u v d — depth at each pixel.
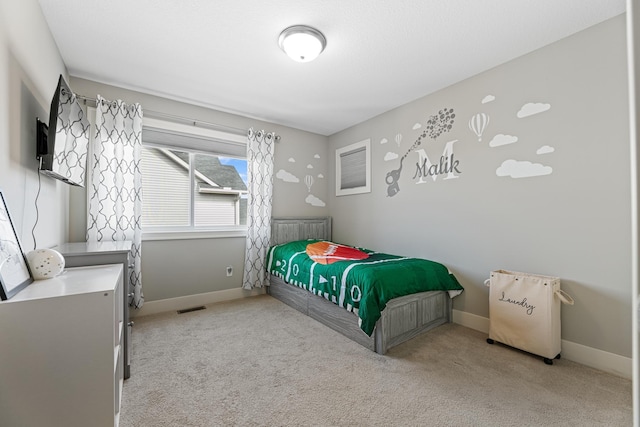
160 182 3.15
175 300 3.15
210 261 3.40
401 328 2.29
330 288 2.54
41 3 1.73
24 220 1.46
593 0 1.72
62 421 1.04
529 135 2.26
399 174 3.35
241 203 3.75
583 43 1.99
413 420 1.42
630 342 1.80
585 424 1.39
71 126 1.73
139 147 2.84
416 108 3.16
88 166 2.63
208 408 1.50
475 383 1.73
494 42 2.14
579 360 1.98
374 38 2.10
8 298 1.00
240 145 3.69
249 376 1.81
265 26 1.97
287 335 2.44
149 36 2.08
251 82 2.78
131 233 2.80
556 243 2.11
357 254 3.07
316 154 4.38
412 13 1.84
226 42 2.15
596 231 1.93
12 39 1.33
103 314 1.10
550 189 2.14
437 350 2.17
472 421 1.41
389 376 1.81
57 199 2.15
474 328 2.59
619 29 1.84
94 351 1.08
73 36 2.07
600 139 1.92
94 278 1.33
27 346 1.00
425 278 2.50
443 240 2.87
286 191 4.06
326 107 3.41
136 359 2.01
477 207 2.59
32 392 1.00
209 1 1.74
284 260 3.34
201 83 2.80
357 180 3.96
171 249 3.14
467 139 2.68
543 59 2.19
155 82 2.78
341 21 1.92
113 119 2.73
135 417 1.42
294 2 1.75
